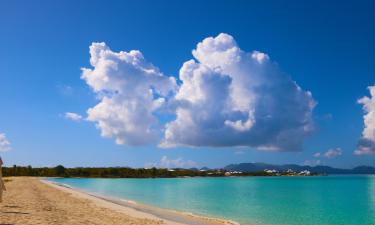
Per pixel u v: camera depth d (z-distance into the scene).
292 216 43.88
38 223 20.03
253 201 64.25
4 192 45.50
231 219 38.50
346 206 57.66
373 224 39.34
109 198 57.53
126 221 26.58
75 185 119.81
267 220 39.06
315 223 38.72
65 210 29.69
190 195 77.69
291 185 145.12
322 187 128.75
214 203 58.22
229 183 169.12
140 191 89.44
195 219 34.81
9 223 19.28
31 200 35.91
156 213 38.09
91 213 29.81
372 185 145.00
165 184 145.50
